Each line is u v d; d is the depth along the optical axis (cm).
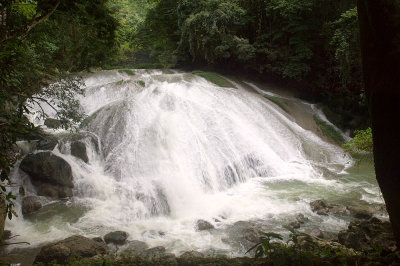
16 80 739
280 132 1638
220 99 1688
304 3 2000
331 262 404
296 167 1433
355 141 1155
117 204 1043
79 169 1152
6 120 549
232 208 1031
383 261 402
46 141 1171
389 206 423
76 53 1023
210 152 1319
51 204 1029
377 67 402
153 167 1205
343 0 2061
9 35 562
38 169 1062
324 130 1828
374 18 391
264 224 909
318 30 2133
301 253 400
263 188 1223
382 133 413
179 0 2241
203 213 1007
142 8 3428
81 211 993
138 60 3509
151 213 1011
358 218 946
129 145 1266
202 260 466
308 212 996
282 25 2152
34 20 610
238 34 2250
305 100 2116
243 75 2272
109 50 963
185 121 1380
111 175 1187
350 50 1800
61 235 856
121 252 763
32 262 721
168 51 2603
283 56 2161
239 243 813
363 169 1424
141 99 1501
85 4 724
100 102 1570
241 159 1355
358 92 1894
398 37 384
